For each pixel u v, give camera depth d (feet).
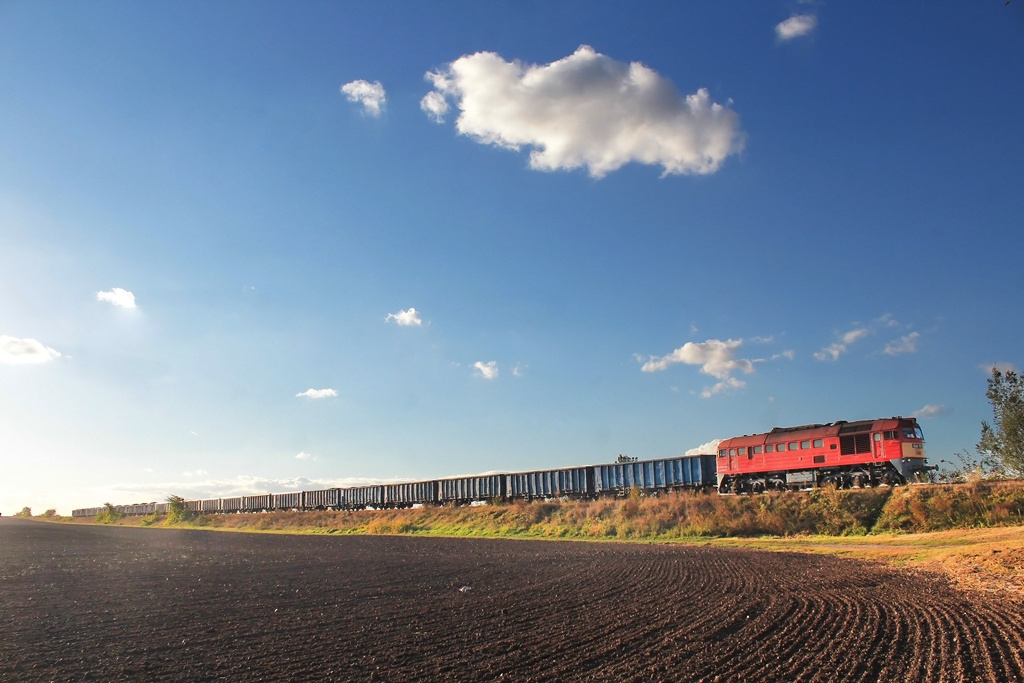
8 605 67.92
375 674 37.78
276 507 322.14
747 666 37.40
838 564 83.05
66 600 71.10
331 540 183.11
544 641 44.88
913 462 125.18
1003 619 46.91
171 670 39.86
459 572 88.38
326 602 65.51
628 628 48.29
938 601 54.70
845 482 134.41
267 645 46.03
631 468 177.27
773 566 82.89
